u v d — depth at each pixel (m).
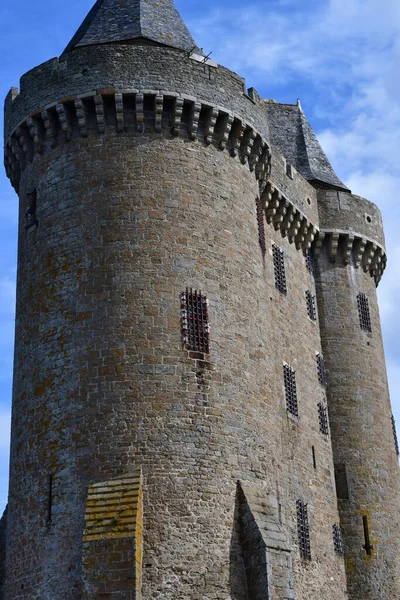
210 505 29.25
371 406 44.75
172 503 28.69
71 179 33.03
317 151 49.66
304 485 38.72
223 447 30.33
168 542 28.17
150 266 31.41
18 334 33.38
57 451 29.98
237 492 30.17
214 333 31.70
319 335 44.72
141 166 32.56
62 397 30.53
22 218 35.00
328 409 43.78
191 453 29.58
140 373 30.03
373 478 43.25
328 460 42.12
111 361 30.22
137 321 30.66
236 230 33.94
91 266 31.61
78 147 33.22
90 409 29.86
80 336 30.92
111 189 32.34
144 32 35.94
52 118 33.81
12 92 36.25
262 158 36.50
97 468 29.06
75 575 28.00
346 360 44.84
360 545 41.69
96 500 28.30
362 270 47.31
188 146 33.38
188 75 33.62
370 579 41.22
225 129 34.22
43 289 32.47
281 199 41.56
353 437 43.56
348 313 45.72
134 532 27.11
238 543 29.47
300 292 43.31
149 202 32.16
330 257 46.22
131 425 29.41
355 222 46.91
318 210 46.31
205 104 33.62
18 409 32.19
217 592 28.31
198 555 28.42
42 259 32.91
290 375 40.03
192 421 30.00
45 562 28.92
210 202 33.25
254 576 28.94
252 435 31.55
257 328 33.62
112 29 36.47
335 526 41.06
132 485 28.38
